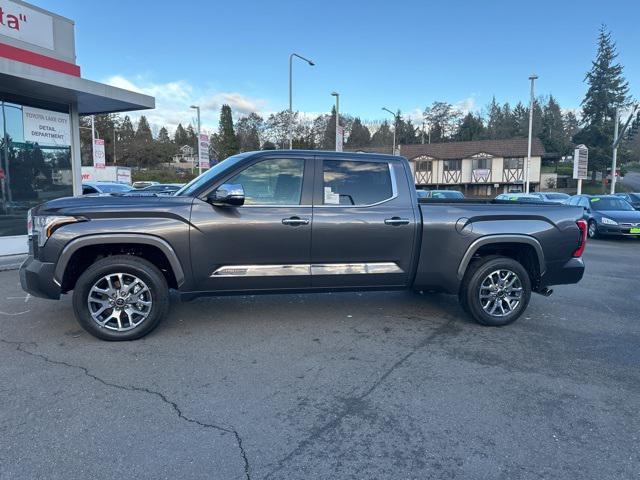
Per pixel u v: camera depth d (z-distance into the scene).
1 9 9.45
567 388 3.69
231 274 4.63
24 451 2.73
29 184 10.27
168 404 3.32
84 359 4.08
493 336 4.91
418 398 3.49
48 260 4.25
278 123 76.38
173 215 4.43
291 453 2.78
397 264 5.01
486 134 87.69
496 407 3.37
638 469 2.67
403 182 5.08
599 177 60.44
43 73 9.05
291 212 4.69
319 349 4.43
